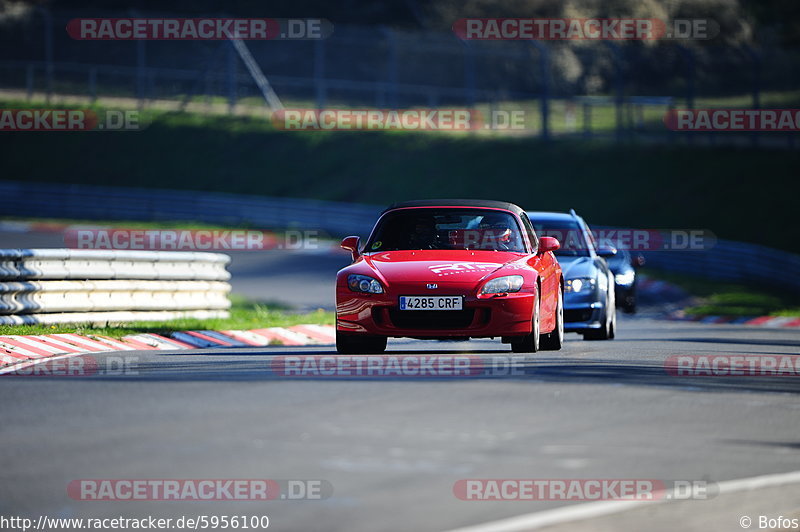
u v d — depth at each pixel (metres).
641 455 22.50
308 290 96.62
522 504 18.19
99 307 53.75
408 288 41.28
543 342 47.16
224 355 42.47
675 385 33.94
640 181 150.75
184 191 173.75
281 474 20.02
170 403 28.31
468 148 168.38
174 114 192.00
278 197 167.75
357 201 162.25
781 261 107.56
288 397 29.50
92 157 184.25
